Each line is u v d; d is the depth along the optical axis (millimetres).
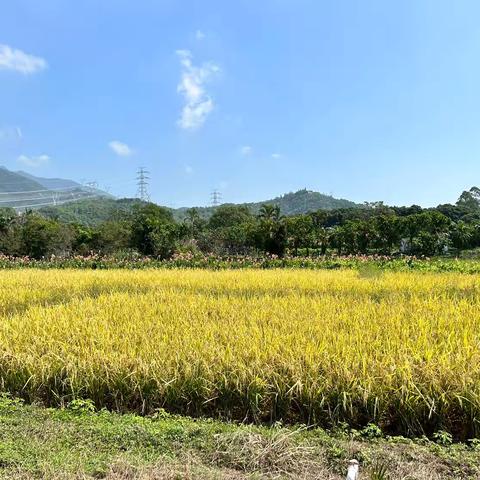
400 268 23375
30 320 8703
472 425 5246
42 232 39906
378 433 5090
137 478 4078
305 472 4293
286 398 5680
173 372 6117
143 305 10180
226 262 27641
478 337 7012
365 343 6582
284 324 7828
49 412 5660
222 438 4762
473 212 85812
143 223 37438
